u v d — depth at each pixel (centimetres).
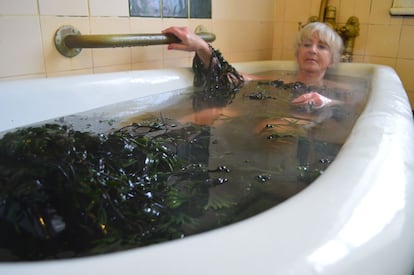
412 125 61
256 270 23
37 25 108
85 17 120
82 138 62
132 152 59
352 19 198
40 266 23
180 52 161
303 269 23
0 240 38
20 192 42
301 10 219
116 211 43
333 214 29
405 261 28
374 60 198
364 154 42
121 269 22
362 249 26
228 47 192
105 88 107
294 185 55
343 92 144
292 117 104
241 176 59
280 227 27
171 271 22
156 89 124
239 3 192
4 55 102
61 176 46
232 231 26
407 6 181
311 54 162
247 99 128
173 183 55
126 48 137
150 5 142
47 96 92
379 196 33
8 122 83
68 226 40
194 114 105
